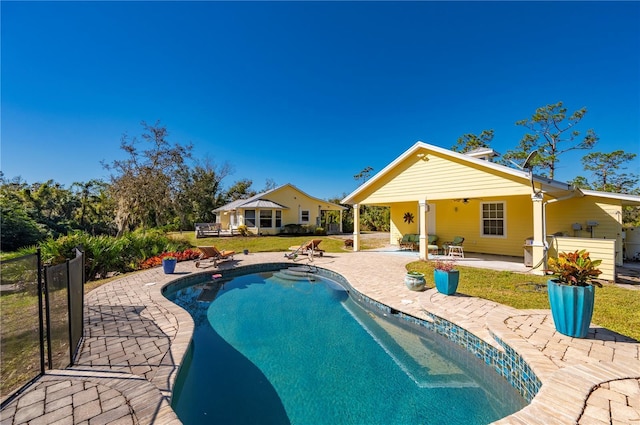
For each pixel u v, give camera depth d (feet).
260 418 9.35
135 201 69.36
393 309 17.66
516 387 10.30
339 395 10.52
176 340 13.14
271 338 15.80
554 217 34.58
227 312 20.33
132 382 9.08
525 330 12.15
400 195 36.04
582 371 8.77
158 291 22.49
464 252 40.14
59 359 11.18
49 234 62.49
